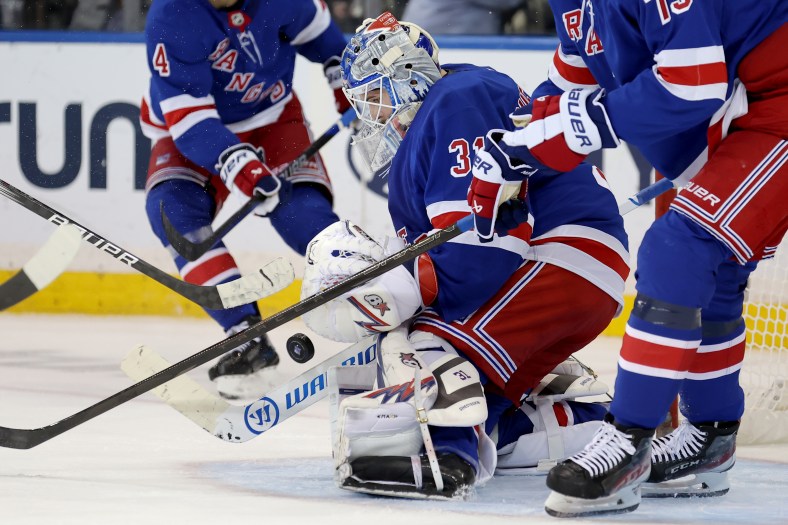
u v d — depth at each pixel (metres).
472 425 7.88
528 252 8.61
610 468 7.45
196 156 14.11
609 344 18.14
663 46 7.12
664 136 7.26
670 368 7.45
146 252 21.06
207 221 14.83
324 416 12.16
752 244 7.36
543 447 9.07
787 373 11.98
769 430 10.75
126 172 21.06
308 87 20.61
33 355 16.67
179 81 14.02
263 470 9.23
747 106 7.51
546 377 9.35
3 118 21.38
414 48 8.98
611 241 8.82
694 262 7.36
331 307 8.58
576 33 8.62
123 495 8.04
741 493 8.54
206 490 8.32
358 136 9.46
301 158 14.81
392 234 20.39
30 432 8.95
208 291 10.09
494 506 7.81
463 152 8.45
